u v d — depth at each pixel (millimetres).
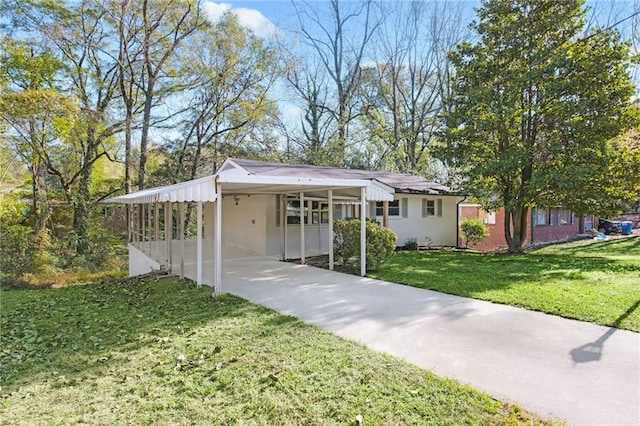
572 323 5316
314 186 9539
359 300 6840
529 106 12688
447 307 6266
